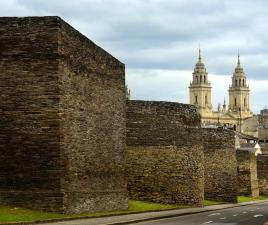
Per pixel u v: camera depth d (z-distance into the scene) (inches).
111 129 2245.3
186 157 2748.5
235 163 3577.8
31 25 1804.9
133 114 2662.4
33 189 1795.0
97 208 2058.3
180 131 2733.8
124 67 2390.5
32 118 1801.2
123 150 2378.2
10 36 1811.0
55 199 1774.1
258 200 4419.3
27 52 1803.6
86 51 2009.1
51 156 1793.8
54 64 1792.6
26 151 1801.2
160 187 2684.5
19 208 1765.5
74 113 1904.5
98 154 2114.9
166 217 2122.3
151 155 2674.7
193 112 2802.7
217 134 3526.1
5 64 1812.3
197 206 2800.2
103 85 2164.1
